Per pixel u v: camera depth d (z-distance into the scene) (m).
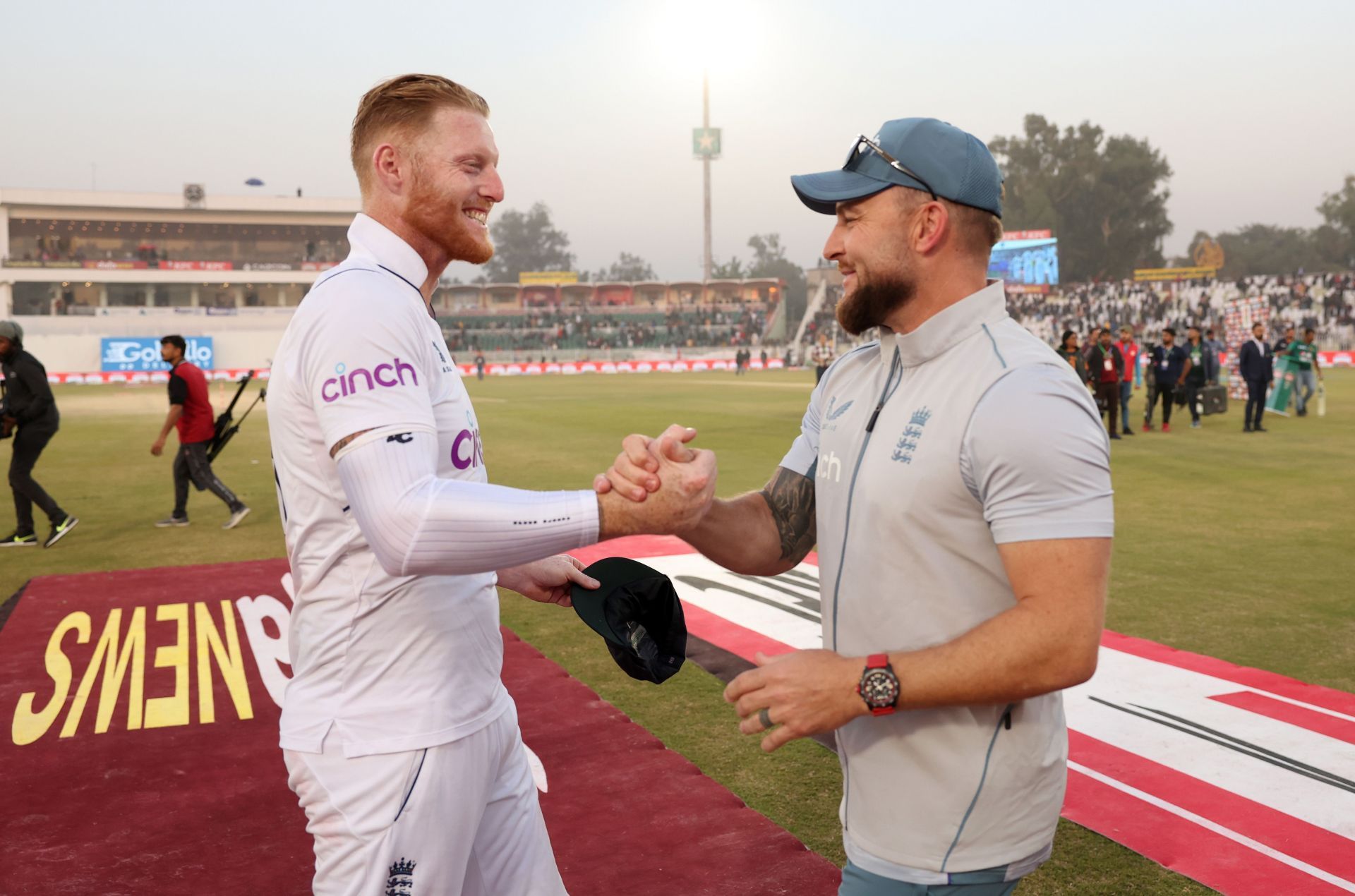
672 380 36.78
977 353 1.45
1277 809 3.12
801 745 3.71
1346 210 76.44
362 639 1.61
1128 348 14.20
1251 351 14.27
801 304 98.94
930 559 1.46
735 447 13.07
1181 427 15.41
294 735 1.65
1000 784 1.46
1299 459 11.36
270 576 6.41
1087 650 1.32
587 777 3.41
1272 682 4.23
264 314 49.00
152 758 3.65
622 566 1.87
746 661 4.65
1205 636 4.88
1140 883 2.70
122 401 25.53
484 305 58.81
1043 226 67.19
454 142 1.67
